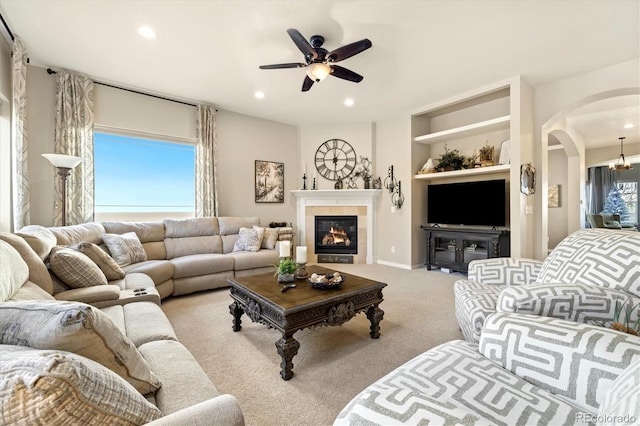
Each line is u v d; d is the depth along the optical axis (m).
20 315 0.78
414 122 5.20
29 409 0.53
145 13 2.53
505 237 4.27
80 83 3.68
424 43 2.99
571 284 1.48
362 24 2.68
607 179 8.84
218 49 3.09
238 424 0.74
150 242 3.93
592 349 0.97
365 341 2.39
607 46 3.05
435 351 1.21
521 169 3.77
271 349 2.28
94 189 3.88
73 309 0.76
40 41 2.96
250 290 2.30
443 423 0.72
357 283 2.48
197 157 4.66
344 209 5.78
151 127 4.33
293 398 1.70
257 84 3.96
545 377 1.02
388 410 0.79
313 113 5.25
